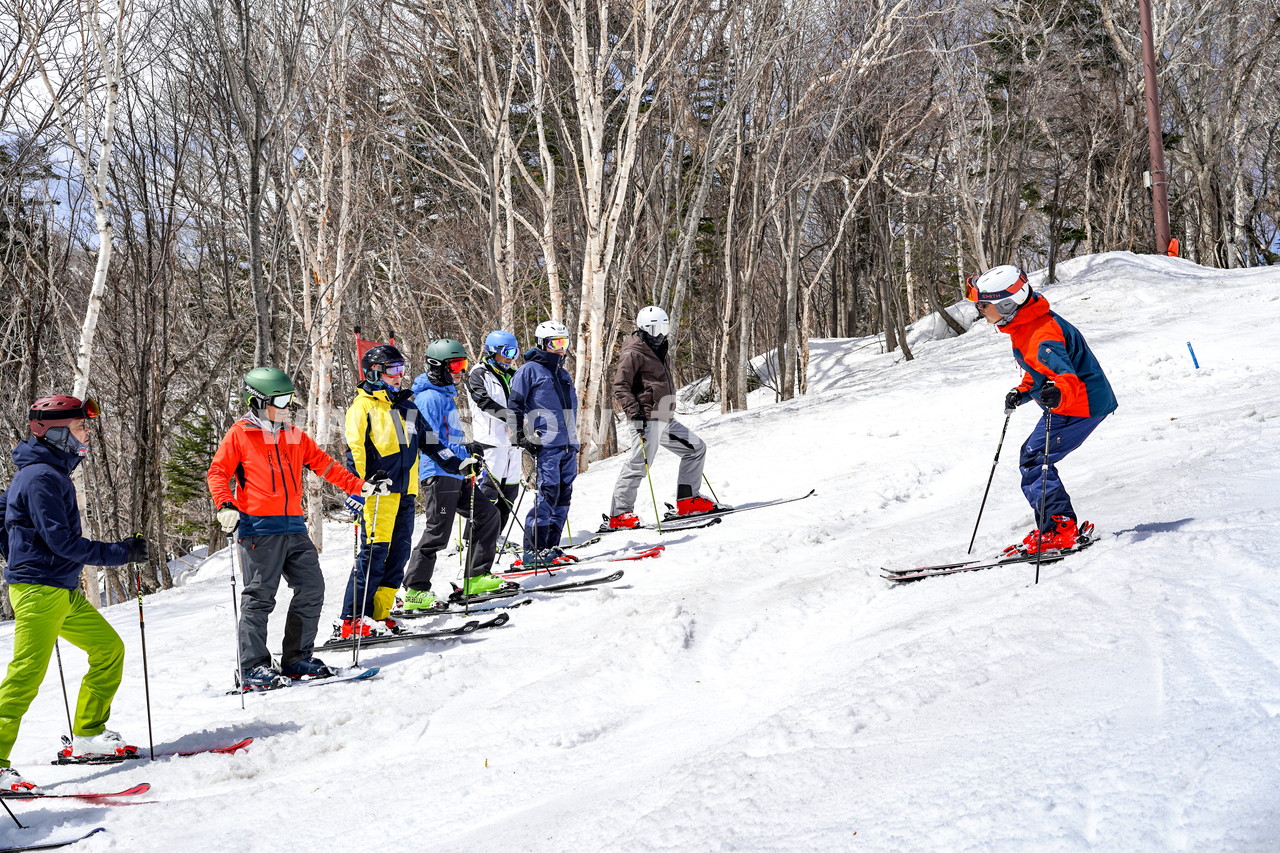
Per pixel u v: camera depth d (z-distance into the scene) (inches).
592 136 563.2
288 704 202.7
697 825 107.1
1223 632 122.4
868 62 719.1
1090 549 188.9
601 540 341.1
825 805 103.6
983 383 543.2
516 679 199.2
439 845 127.2
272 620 299.0
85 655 274.4
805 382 916.6
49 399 171.2
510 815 132.4
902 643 162.2
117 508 732.7
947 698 124.8
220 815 148.9
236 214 626.5
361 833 135.9
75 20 426.9
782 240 892.6
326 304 610.9
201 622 324.5
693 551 299.7
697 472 354.9
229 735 186.4
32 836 145.9
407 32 651.5
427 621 265.9
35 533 169.3
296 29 517.3
